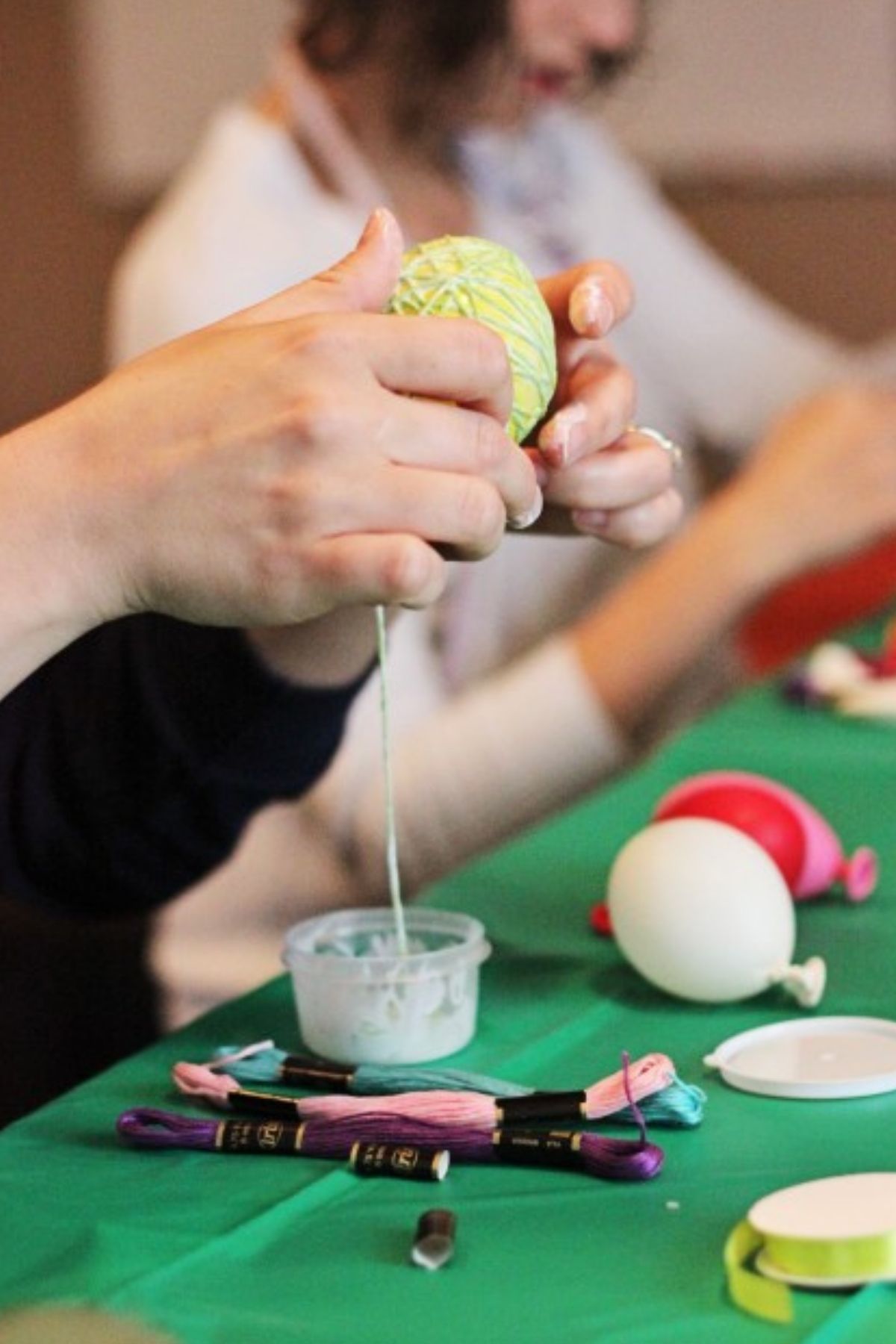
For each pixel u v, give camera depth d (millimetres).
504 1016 1158
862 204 3102
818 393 2742
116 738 1307
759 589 1897
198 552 1025
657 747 1833
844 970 1194
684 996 1161
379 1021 1106
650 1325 917
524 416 1102
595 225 2516
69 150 3309
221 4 3164
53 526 1026
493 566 2152
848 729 1662
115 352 1847
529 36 2057
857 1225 939
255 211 1837
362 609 1258
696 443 2771
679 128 3129
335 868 1647
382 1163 1014
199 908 1661
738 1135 1034
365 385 1021
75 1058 2131
